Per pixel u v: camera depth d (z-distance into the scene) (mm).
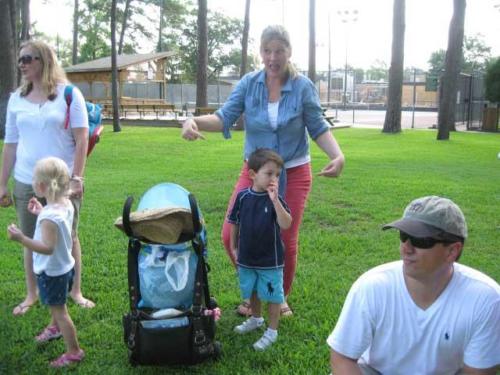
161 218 3229
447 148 16109
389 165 12094
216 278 4824
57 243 3264
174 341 3145
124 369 3338
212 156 13344
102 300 4309
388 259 5422
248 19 26000
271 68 3893
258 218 3582
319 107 4039
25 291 4508
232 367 3344
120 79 33469
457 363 2211
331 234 6293
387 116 21938
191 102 45500
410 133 21688
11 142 4152
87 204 7613
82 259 5234
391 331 2211
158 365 3307
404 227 2068
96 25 54438
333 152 3984
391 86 21719
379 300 2197
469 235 6340
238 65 71250
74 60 48188
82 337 3705
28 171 3936
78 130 3975
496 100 23406
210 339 3301
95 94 35875
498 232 6477
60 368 3352
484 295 2127
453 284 2160
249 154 4070
